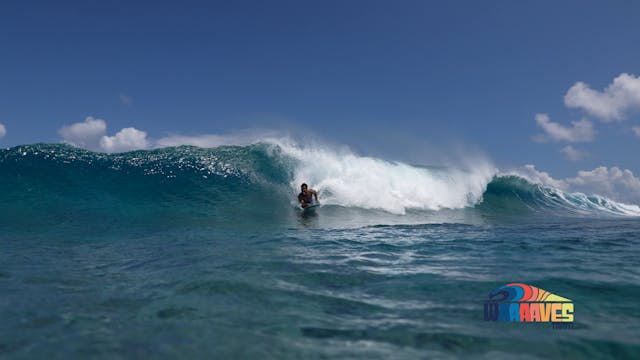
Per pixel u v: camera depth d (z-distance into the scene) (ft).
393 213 41.32
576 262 16.88
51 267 15.66
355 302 10.94
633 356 7.51
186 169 45.65
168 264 16.05
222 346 7.87
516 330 8.86
